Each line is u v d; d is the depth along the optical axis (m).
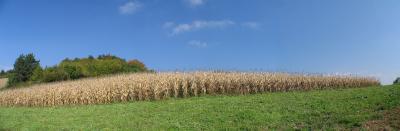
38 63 99.75
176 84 41.97
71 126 24.56
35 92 50.31
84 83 48.25
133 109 30.69
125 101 41.72
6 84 100.69
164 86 41.53
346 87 57.62
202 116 24.78
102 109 32.75
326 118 21.30
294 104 27.05
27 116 31.88
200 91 43.50
